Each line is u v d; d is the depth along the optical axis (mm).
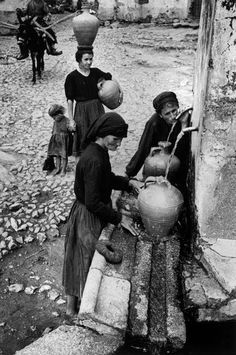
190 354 3105
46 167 5973
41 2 10234
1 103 8609
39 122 7762
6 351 3662
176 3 14281
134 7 14664
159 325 3158
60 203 5453
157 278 3539
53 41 10320
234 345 3211
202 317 3311
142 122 7570
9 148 6816
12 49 12578
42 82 9828
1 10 13945
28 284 4348
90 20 5535
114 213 3469
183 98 8180
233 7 2865
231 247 3543
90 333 3193
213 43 2996
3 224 5102
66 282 3678
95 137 3385
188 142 4539
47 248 4809
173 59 11266
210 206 3500
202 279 3436
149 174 4305
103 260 3533
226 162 3328
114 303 3221
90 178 3285
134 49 12273
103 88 5348
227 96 3121
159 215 3637
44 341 3127
